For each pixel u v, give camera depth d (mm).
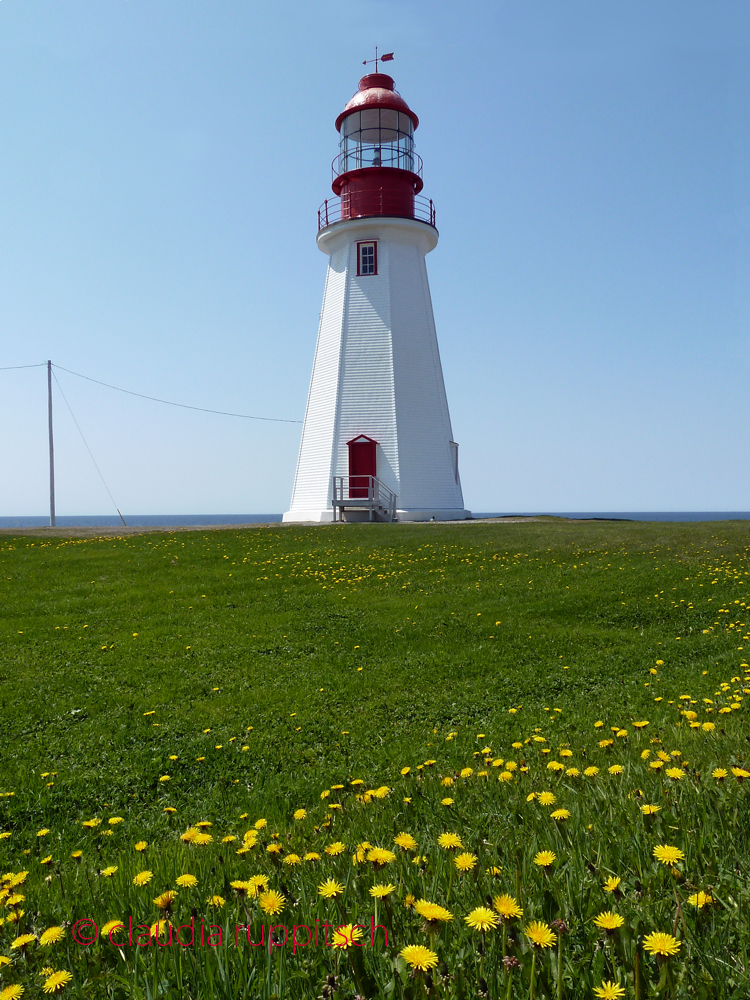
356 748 9562
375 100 39375
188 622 17250
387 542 27156
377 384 37531
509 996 2387
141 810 7988
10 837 7184
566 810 3994
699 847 3266
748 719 7969
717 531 26172
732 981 2455
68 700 11992
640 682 11719
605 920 2518
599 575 20578
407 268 38875
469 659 13625
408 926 2875
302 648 14820
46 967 2967
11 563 25016
